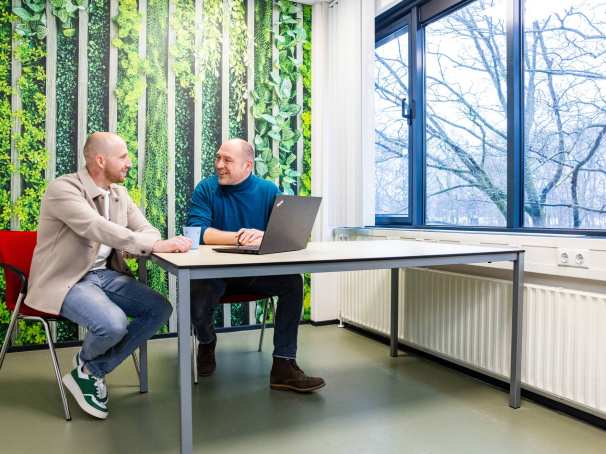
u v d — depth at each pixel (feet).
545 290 6.49
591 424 6.23
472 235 7.91
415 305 8.95
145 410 6.61
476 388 7.55
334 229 11.73
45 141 9.45
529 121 8.01
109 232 5.87
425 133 10.22
